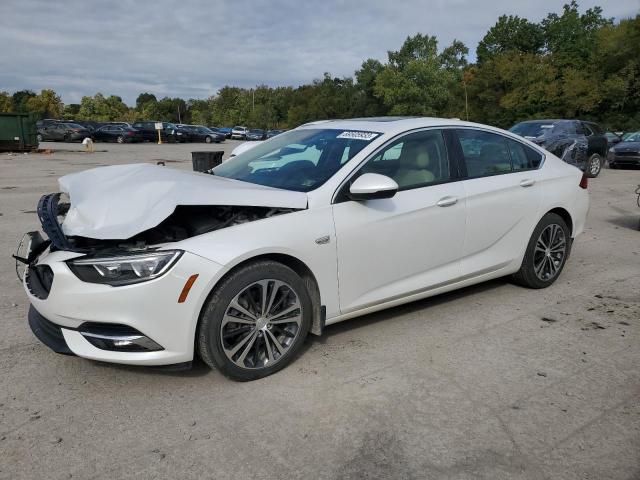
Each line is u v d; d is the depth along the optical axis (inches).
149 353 115.3
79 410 115.0
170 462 98.3
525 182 180.2
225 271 117.3
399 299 152.4
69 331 117.0
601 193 463.5
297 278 129.3
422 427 109.2
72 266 114.3
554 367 135.0
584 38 2301.9
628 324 162.7
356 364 135.8
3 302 177.6
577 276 211.8
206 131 1729.8
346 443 104.0
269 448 102.3
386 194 131.0
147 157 930.1
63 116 3855.8
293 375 130.0
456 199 159.2
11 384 125.3
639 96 1739.7
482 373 131.6
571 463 98.2
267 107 3767.2
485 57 2775.6
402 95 2251.5
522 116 2050.9
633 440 105.0
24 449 101.7
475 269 169.3
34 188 470.6
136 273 111.8
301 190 138.3
